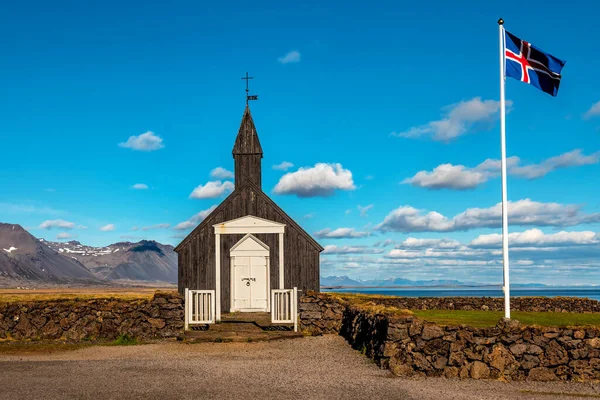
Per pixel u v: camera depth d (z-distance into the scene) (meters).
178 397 12.46
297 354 19.41
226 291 30.84
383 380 14.65
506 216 17.03
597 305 34.09
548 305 34.91
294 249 31.05
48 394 12.70
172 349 20.75
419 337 15.78
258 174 34.00
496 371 15.12
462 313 32.09
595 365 14.93
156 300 23.80
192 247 31.11
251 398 12.40
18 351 20.25
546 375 14.98
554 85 18.19
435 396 12.77
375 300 36.41
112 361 17.72
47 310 23.64
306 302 25.48
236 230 31.19
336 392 13.06
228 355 19.22
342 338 23.70
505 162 17.36
